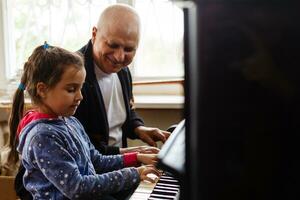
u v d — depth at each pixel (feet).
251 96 1.35
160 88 8.02
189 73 1.39
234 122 1.37
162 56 7.78
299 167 1.36
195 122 1.40
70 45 7.74
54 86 3.80
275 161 1.38
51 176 3.57
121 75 5.62
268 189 1.40
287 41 1.29
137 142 7.64
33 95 3.93
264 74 1.33
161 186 3.50
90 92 4.93
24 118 4.12
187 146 1.44
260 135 1.37
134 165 4.48
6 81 8.18
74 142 3.92
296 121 1.34
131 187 3.80
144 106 7.29
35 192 3.75
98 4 7.57
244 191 1.41
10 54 8.16
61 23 7.71
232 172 1.40
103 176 3.74
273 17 1.28
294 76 1.31
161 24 7.62
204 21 1.32
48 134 3.64
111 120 5.51
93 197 3.69
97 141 5.03
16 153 4.56
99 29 5.07
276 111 1.34
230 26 1.31
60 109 3.87
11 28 8.05
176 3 1.38
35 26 7.83
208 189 1.43
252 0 1.28
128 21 4.95
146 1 7.56
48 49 3.98
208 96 1.37
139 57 7.84
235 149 1.39
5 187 6.39
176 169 1.91
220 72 1.35
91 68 5.05
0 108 7.41
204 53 1.34
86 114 4.92
